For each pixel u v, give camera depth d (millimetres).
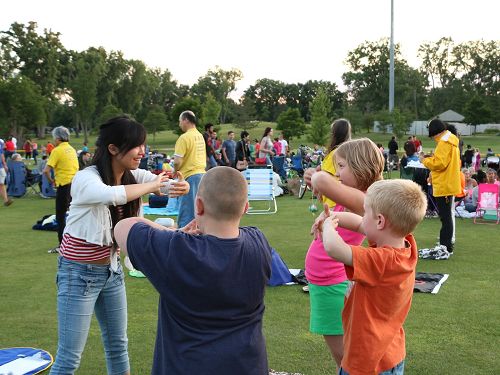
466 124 71625
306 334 4523
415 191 2414
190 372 1980
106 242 3062
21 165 15336
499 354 4098
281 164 17844
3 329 4711
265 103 110938
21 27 75562
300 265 6949
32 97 63062
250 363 2045
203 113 64250
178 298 2004
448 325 4711
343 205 3076
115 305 3246
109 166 3070
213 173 2135
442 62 95812
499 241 8445
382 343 2385
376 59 83188
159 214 11430
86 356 4156
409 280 2432
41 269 6793
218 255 2029
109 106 68938
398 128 53125
